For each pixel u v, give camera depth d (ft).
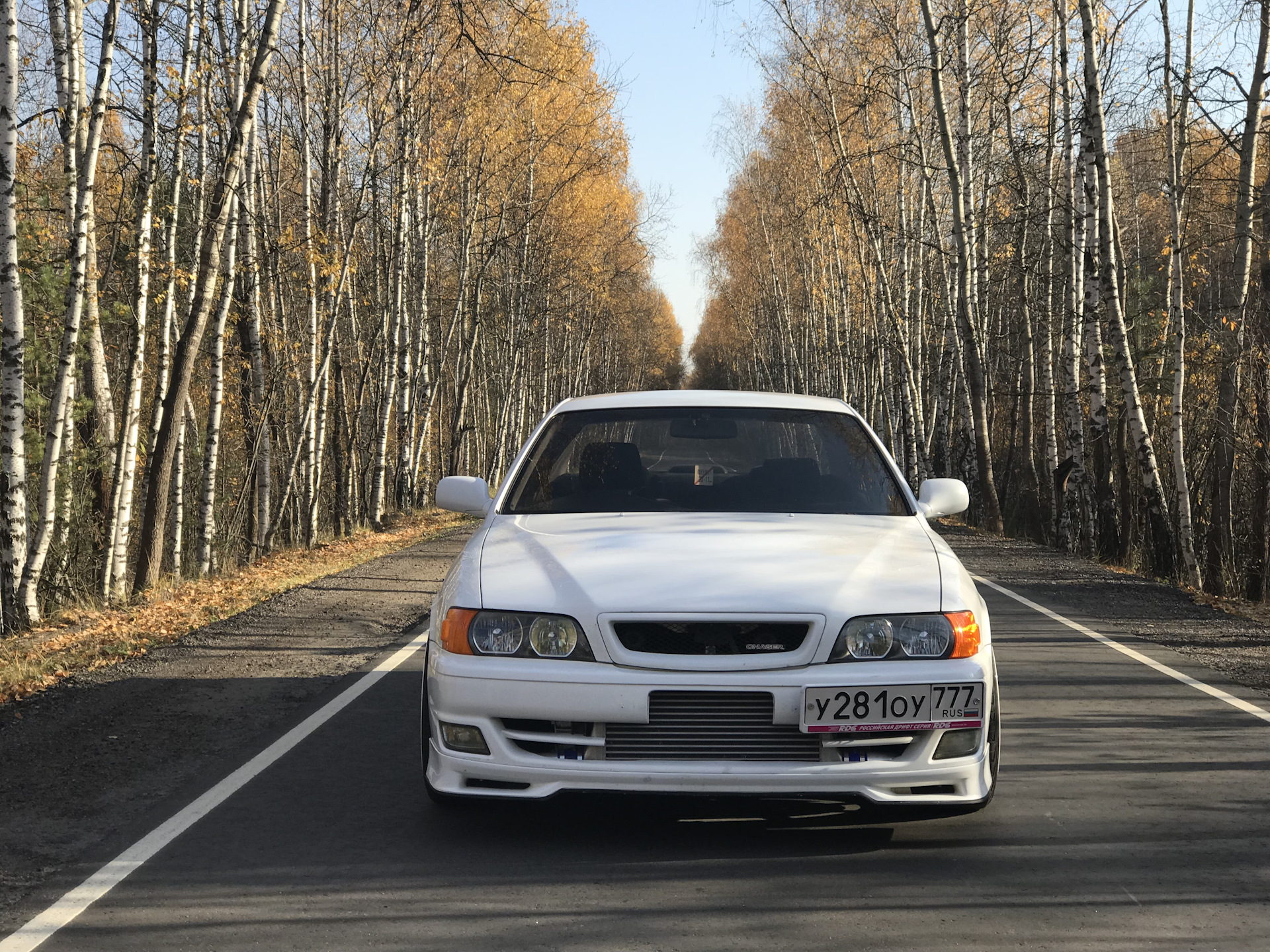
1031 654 26.91
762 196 157.17
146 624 32.12
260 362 63.52
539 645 13.08
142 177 41.37
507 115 91.20
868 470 17.93
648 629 13.03
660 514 16.52
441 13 60.08
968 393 90.84
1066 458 64.03
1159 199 95.20
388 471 110.73
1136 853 13.46
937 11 84.89
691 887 12.37
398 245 76.84
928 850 13.57
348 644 27.81
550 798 12.96
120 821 14.71
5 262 34.45
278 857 13.28
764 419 18.83
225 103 49.60
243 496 64.69
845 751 12.87
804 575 13.61
